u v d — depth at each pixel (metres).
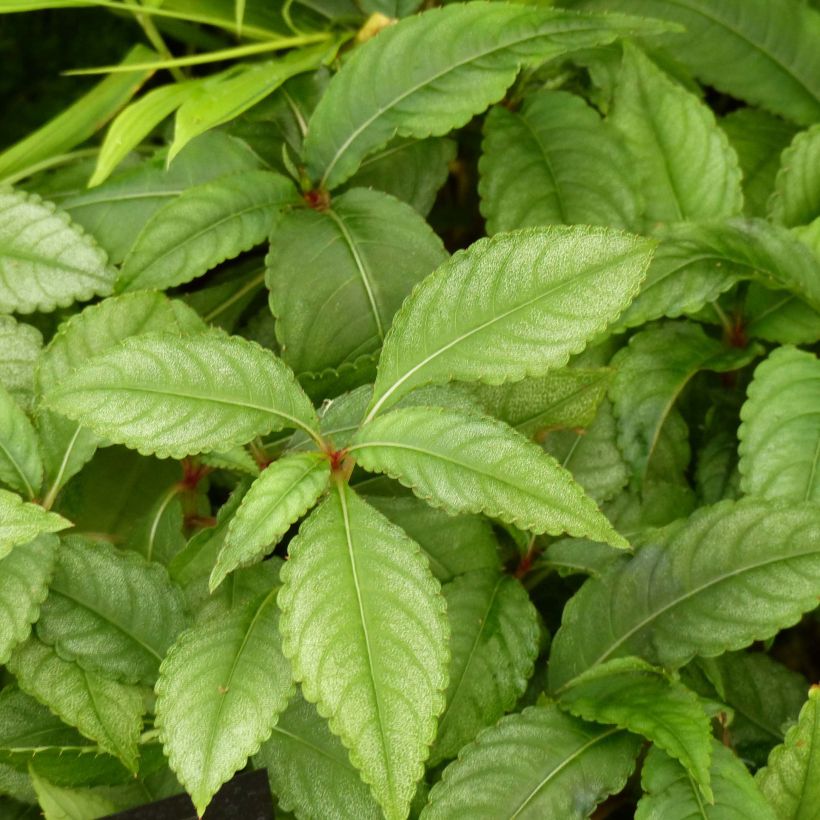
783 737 0.95
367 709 0.85
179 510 0.96
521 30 0.96
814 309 0.98
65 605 0.91
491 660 0.92
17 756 0.91
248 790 0.90
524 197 1.00
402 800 0.85
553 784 0.89
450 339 0.88
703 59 1.06
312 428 0.89
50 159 1.02
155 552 0.96
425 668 0.86
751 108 1.08
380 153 1.02
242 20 1.06
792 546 0.91
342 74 0.97
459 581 0.94
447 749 0.91
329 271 0.96
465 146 1.07
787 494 0.94
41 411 0.92
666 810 0.88
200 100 0.96
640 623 0.93
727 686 0.96
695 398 1.01
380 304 0.96
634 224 1.00
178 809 0.89
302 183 0.99
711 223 0.96
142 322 0.94
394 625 0.86
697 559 0.92
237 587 0.93
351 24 1.05
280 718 0.91
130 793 0.92
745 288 0.99
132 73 1.04
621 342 1.00
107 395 0.87
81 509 0.97
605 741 0.90
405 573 0.87
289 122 1.00
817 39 1.05
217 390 0.88
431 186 1.02
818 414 0.94
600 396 0.95
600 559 0.94
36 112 1.17
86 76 1.18
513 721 0.91
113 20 1.19
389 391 0.89
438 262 0.97
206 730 0.87
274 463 0.88
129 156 1.03
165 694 0.88
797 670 1.02
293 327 0.95
